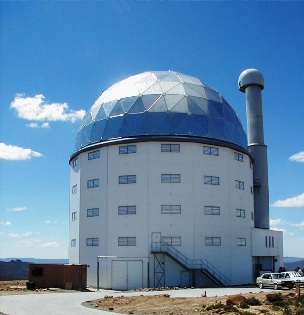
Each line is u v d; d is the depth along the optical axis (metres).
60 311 25.52
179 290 42.38
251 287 46.22
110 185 51.44
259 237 56.81
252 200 59.38
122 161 51.38
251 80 66.38
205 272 48.12
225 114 55.97
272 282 42.12
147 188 49.88
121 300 31.00
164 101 52.88
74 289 44.69
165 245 48.69
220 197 51.88
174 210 49.59
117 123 52.81
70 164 60.34
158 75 57.03
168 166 50.47
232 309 23.67
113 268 49.09
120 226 50.00
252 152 64.94
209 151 52.34
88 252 52.03
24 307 27.73
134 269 48.50
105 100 56.22
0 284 52.12
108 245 50.09
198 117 52.78
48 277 45.69
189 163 50.84
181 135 51.16
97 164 53.19
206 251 49.66
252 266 55.44
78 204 54.97
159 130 51.25
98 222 51.66
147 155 50.59
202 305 25.98
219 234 50.84
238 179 54.91
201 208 50.34
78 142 57.69
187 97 53.81
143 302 29.27
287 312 22.98
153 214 49.28
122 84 57.28
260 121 66.00
